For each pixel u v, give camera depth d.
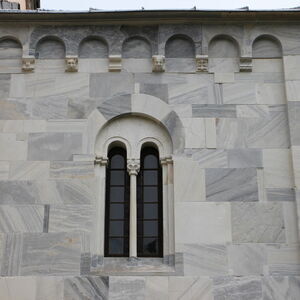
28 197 8.72
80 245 8.45
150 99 9.35
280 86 9.45
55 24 9.70
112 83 9.45
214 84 9.46
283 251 8.45
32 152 8.99
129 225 8.93
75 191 8.75
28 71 9.52
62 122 9.19
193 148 9.03
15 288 8.22
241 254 8.43
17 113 9.25
